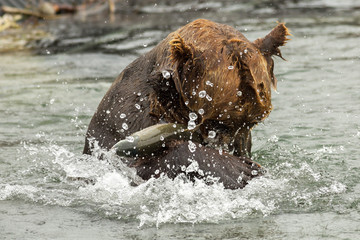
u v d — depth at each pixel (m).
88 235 8.45
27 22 35.62
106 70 23.28
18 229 8.76
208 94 9.10
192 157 9.73
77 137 14.85
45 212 9.49
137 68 11.12
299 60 22.80
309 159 12.26
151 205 9.55
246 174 10.16
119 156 9.63
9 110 17.47
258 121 9.69
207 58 9.14
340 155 12.41
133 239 8.24
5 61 25.61
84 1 40.25
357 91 18.16
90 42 29.36
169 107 10.09
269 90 9.34
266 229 8.49
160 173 9.87
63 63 24.84
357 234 8.23
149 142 9.48
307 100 17.44
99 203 9.80
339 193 10.04
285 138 14.01
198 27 9.86
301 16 34.19
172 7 39.75
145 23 34.06
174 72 9.50
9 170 12.06
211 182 9.70
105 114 11.23
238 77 9.08
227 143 10.17
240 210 9.24
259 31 28.59
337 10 36.03
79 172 11.29
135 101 10.55
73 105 18.05
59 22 35.88
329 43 25.92
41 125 15.98
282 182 10.53
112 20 35.84
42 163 12.57
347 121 15.16
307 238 8.12
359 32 28.27
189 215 9.09
